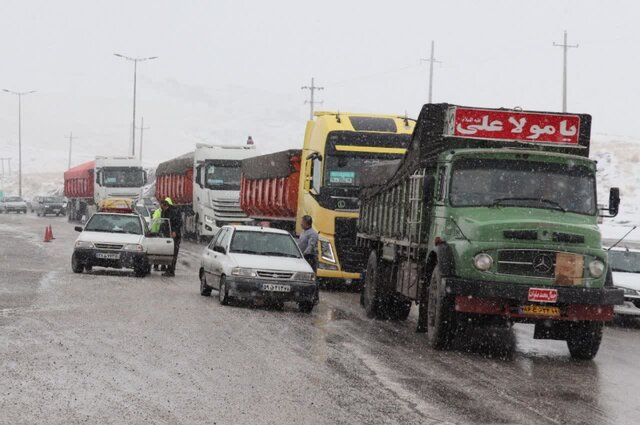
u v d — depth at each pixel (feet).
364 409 38.45
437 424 36.14
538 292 54.95
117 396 39.22
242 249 80.28
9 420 34.37
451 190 59.93
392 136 100.78
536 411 39.70
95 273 104.42
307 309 76.89
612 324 81.87
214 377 44.32
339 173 99.60
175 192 203.00
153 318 65.77
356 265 99.04
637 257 88.63
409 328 69.10
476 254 56.34
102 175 243.60
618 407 41.68
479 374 48.93
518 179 59.98
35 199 378.53
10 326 58.49
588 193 60.03
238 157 175.52
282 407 38.32
